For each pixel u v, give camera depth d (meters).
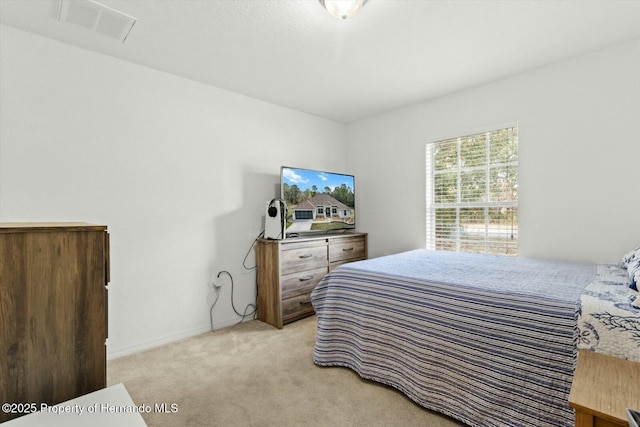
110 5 1.80
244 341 2.68
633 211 2.27
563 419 1.31
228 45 2.26
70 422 0.97
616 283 1.72
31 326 1.07
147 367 2.22
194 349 2.53
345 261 3.66
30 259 1.07
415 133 3.56
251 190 3.27
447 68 2.67
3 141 1.99
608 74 2.35
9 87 2.01
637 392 0.88
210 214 2.96
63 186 2.20
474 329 1.62
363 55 2.42
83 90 2.28
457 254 2.99
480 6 1.84
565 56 2.48
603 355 1.16
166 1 1.77
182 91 2.78
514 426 1.43
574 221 2.53
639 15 1.93
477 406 1.55
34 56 2.09
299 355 2.40
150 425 1.61
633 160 2.27
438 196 3.45
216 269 3.00
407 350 1.86
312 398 1.83
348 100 3.40
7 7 1.81
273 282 3.06
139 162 2.54
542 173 2.68
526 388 1.42
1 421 1.02
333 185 3.72
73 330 1.14
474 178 3.17
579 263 2.44
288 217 3.25
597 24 2.04
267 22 1.98
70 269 1.13
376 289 2.07
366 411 1.71
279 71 2.69
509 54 2.43
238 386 1.97
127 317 2.48
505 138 2.95
